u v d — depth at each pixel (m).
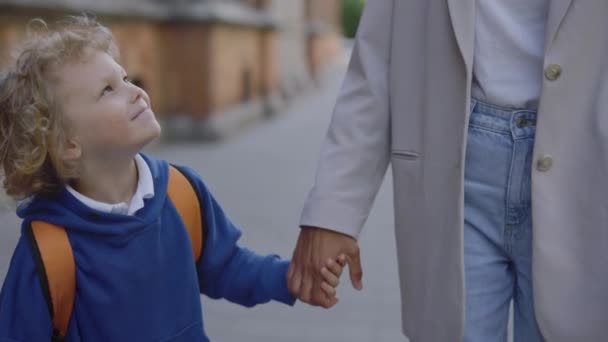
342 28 34.78
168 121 9.21
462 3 1.65
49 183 1.59
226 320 3.72
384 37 1.83
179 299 1.69
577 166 1.59
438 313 1.75
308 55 18.31
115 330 1.60
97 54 1.60
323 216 1.82
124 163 1.63
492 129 1.67
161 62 9.00
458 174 1.68
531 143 1.65
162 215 1.67
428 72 1.73
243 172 7.61
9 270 1.56
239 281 1.87
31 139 1.54
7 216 5.09
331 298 1.87
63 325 1.57
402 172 1.79
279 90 14.26
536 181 1.62
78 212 1.57
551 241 1.61
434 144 1.72
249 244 5.12
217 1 9.34
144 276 1.61
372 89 1.84
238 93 10.87
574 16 1.55
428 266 1.76
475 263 1.75
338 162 1.85
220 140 9.29
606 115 1.54
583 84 1.57
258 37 12.13
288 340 3.50
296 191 6.78
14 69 1.57
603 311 1.60
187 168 1.78
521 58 1.65
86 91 1.56
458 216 1.69
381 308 3.93
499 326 1.79
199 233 1.76
